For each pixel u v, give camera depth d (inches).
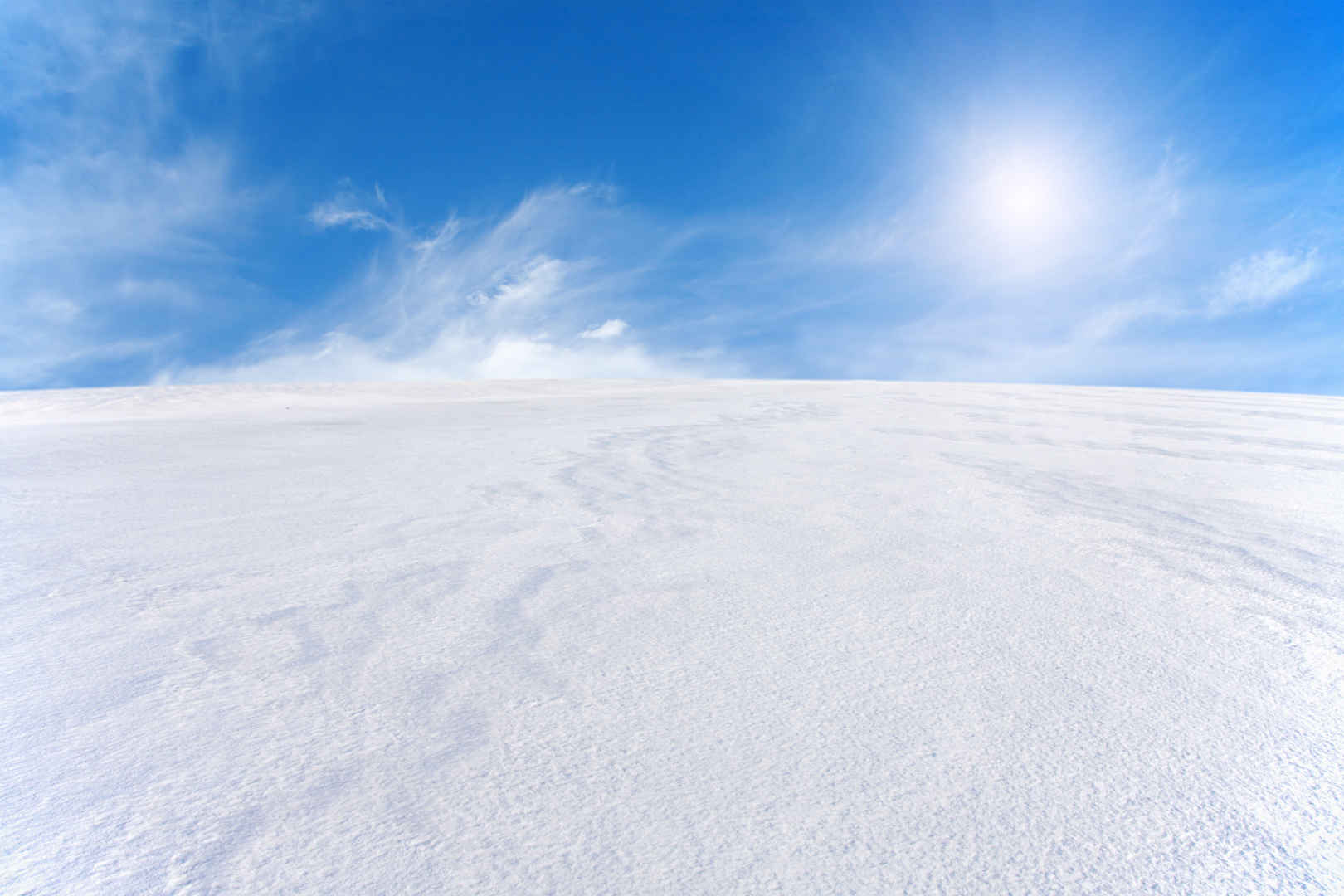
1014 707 52.3
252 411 473.7
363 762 45.0
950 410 367.2
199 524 115.9
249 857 36.3
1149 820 39.3
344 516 122.7
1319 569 87.8
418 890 33.9
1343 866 35.5
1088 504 128.6
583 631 68.4
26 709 52.3
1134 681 56.7
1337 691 54.9
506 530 112.0
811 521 117.0
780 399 486.0
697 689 55.6
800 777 43.4
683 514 123.2
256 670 59.2
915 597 78.0
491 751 46.4
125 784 42.7
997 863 35.9
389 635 67.4
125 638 66.5
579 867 35.6
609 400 527.2
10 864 35.7
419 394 686.5
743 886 34.2
